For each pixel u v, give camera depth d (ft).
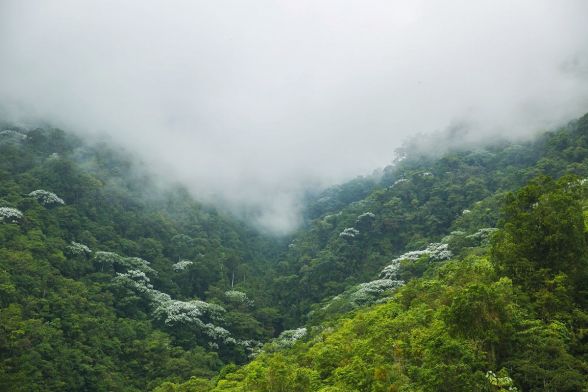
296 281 314.76
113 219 304.50
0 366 163.32
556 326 87.45
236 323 262.06
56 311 200.85
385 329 113.50
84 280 236.84
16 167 301.63
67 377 176.86
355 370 99.14
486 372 80.28
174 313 241.14
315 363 122.42
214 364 221.25
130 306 239.09
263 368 129.59
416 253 239.91
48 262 225.15
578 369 79.51
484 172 344.49
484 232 213.87
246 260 357.61
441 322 96.84
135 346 210.79
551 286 98.22
